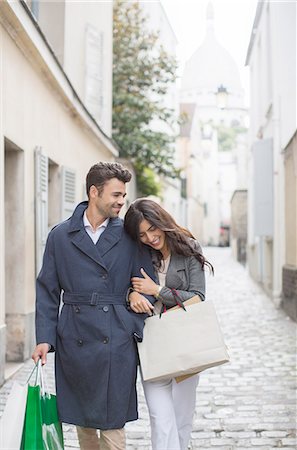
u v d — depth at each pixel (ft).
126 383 10.26
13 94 21.98
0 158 20.27
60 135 30.55
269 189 40.29
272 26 39.78
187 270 10.98
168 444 10.50
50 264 10.51
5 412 9.32
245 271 78.95
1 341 19.63
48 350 10.24
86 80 41.01
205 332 10.53
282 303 39.58
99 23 44.62
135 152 58.34
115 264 10.36
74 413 10.28
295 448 14.02
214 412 16.93
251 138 63.67
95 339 10.14
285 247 39.65
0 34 20.31
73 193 31.99
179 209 124.67
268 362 23.49
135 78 58.54
